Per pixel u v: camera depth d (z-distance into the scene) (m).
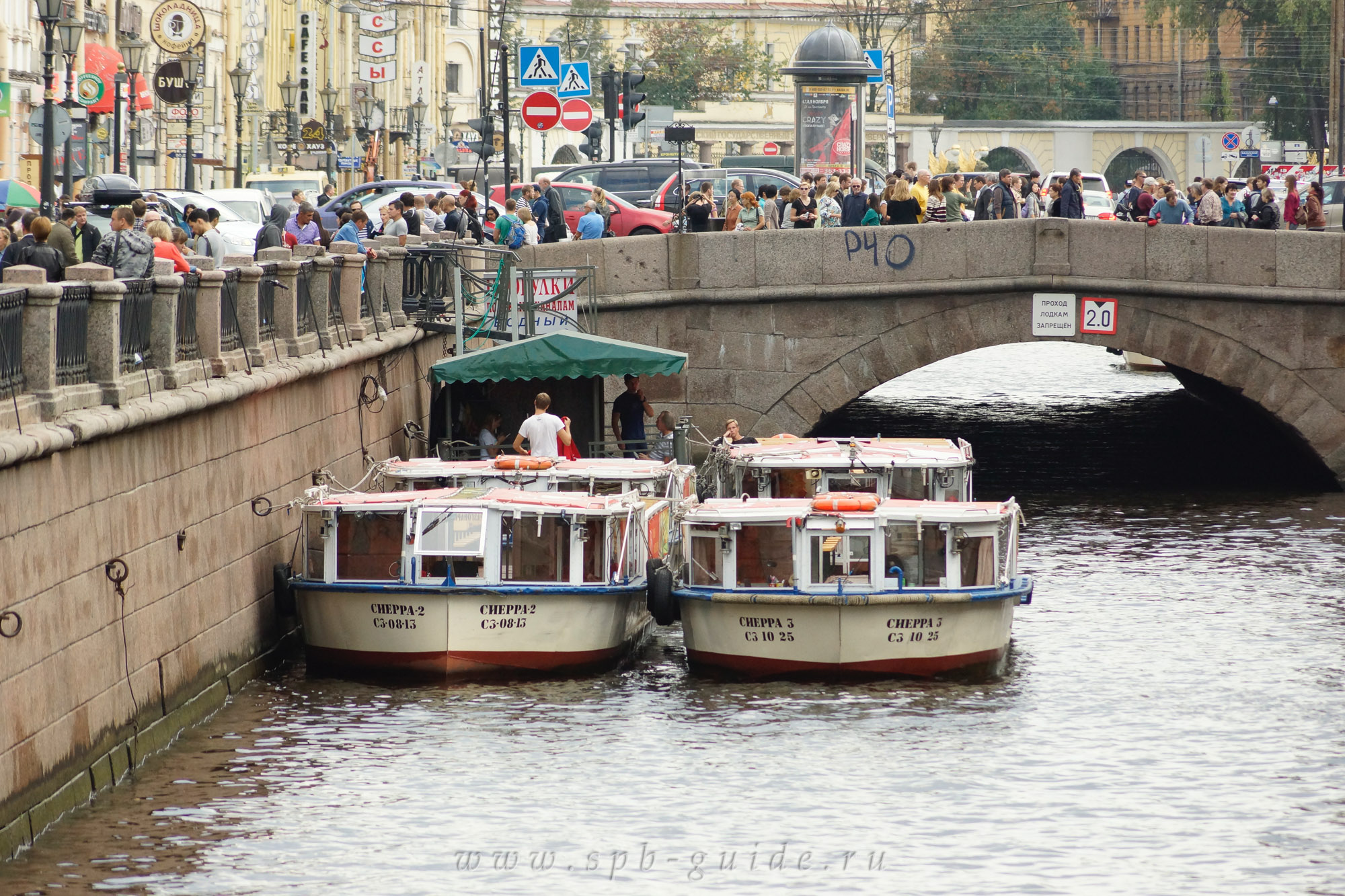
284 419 75.69
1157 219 116.56
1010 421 155.00
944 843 54.47
